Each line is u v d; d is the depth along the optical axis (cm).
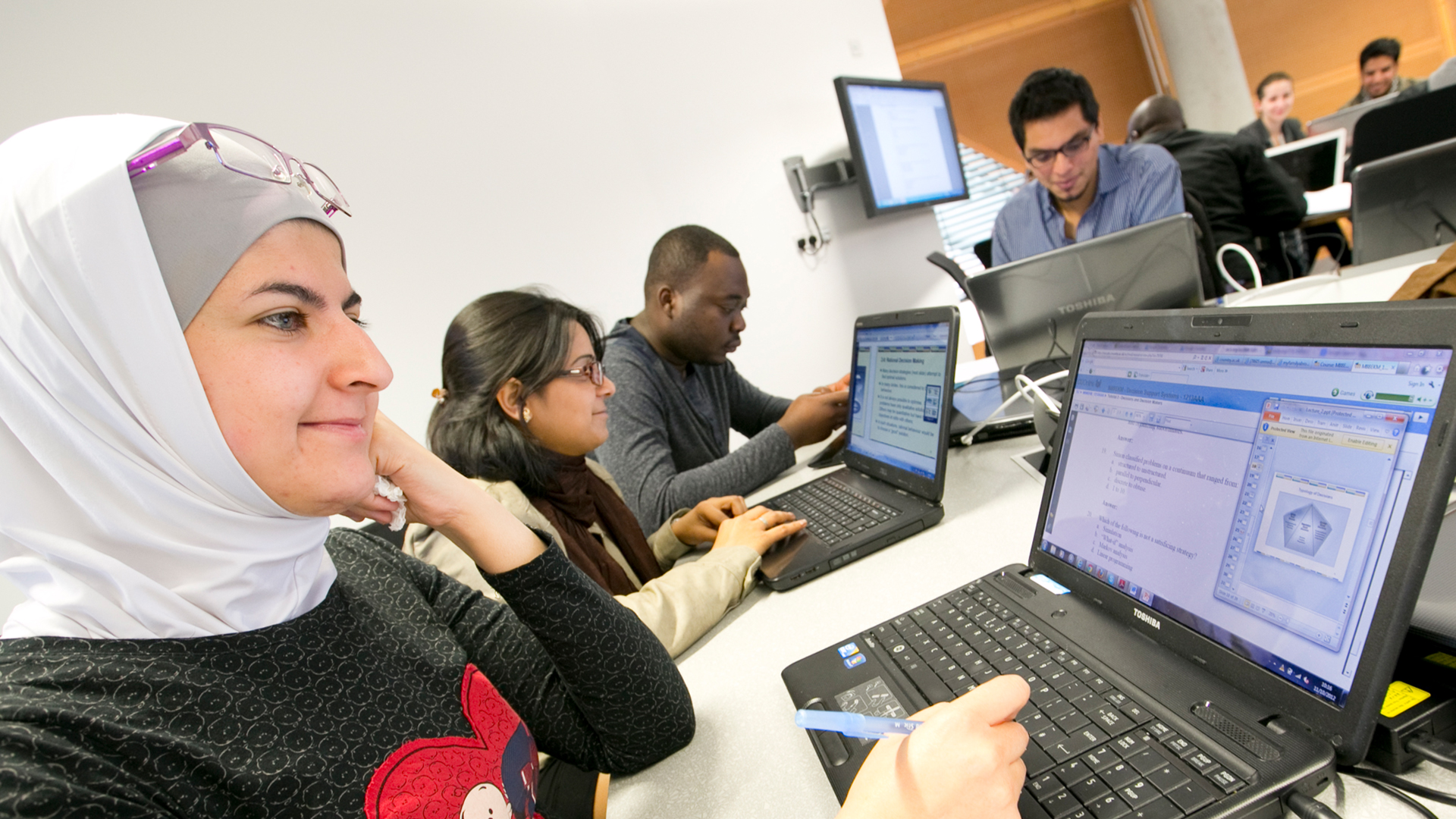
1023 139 254
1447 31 505
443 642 63
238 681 46
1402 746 44
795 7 337
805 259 345
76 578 43
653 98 316
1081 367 72
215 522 46
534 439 119
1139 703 52
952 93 549
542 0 294
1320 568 45
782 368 343
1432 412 39
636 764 72
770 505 136
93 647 42
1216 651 51
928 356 112
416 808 49
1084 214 270
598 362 132
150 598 43
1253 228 310
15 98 201
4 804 34
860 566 101
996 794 42
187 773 42
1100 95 578
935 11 532
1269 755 44
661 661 75
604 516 135
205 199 43
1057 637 64
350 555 67
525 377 118
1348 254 360
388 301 254
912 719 51
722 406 211
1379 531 41
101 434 42
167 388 43
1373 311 43
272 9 235
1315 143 333
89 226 40
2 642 42
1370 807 44
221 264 43
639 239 312
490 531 71
